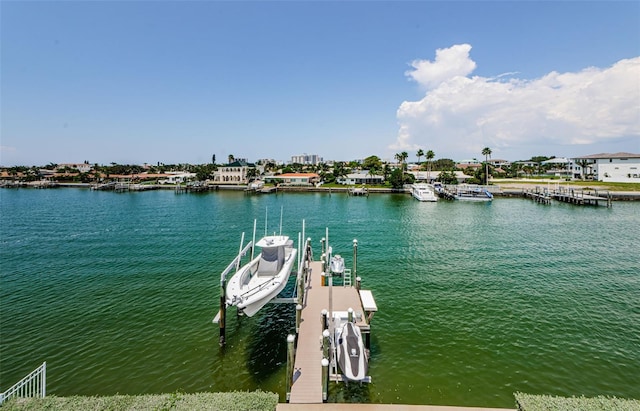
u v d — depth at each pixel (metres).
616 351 15.91
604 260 30.20
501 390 13.42
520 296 22.36
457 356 15.65
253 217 58.75
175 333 17.83
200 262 30.75
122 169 164.12
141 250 35.28
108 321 19.02
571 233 41.91
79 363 15.15
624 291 22.98
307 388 12.35
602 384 13.72
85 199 89.94
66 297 22.27
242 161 145.50
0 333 17.55
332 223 52.09
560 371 14.50
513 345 16.50
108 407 8.73
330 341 14.84
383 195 95.50
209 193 107.50
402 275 26.92
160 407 8.77
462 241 38.78
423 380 14.02
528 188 91.31
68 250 35.03
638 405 8.41
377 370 14.66
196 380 14.20
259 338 17.47
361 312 17.22
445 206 70.88
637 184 90.25
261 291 16.45
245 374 14.61
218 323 18.94
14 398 9.04
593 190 80.06
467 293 23.02
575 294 22.58
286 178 124.88
